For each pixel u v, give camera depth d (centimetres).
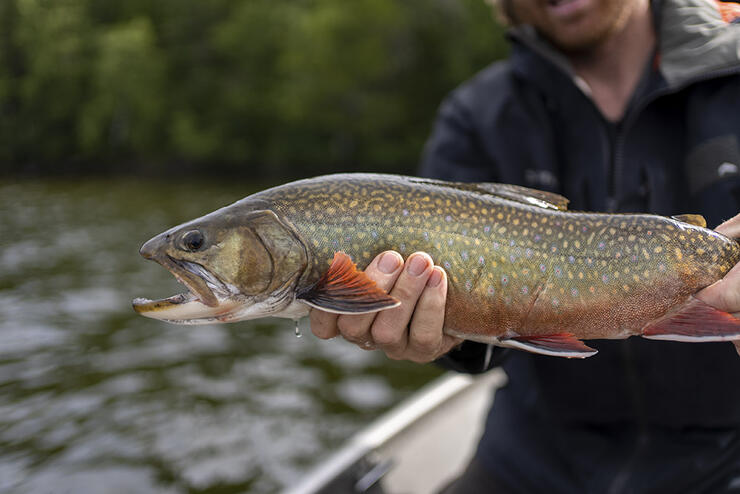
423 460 73
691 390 46
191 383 159
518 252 38
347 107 782
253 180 710
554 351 38
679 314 38
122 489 114
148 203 472
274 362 175
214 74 833
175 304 39
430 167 60
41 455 125
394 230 38
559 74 52
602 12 48
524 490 53
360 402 150
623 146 49
